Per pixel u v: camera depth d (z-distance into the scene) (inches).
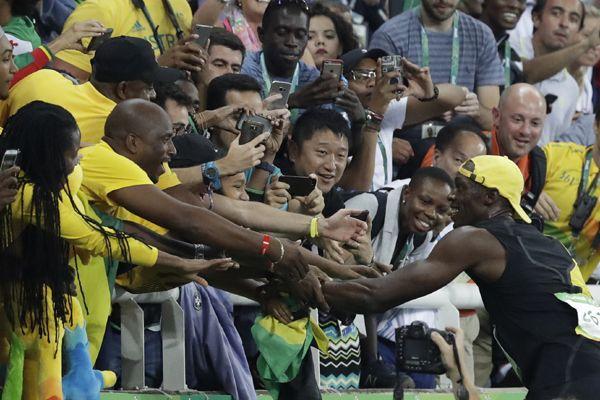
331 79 528.1
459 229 428.1
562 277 422.9
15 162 346.9
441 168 550.0
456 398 424.2
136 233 396.2
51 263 360.8
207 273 435.8
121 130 396.5
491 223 431.5
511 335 425.1
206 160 443.2
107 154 391.5
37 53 459.5
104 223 390.3
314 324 443.2
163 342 435.5
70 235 362.9
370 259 482.0
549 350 417.7
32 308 359.6
